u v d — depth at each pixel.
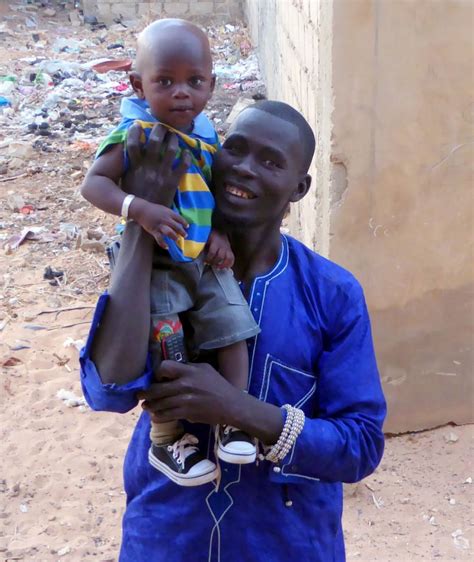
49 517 4.08
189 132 2.06
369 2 3.61
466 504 4.01
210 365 1.96
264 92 11.05
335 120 3.75
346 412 2.05
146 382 1.89
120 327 1.86
